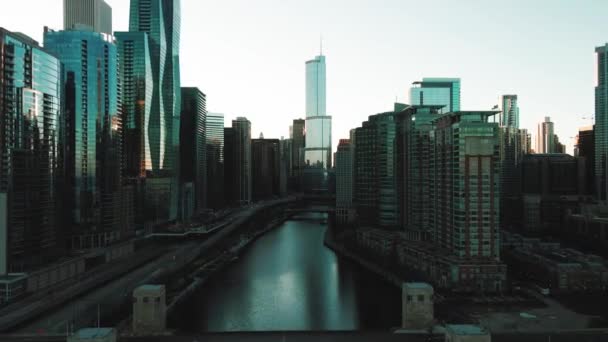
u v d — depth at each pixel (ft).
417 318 580.30
